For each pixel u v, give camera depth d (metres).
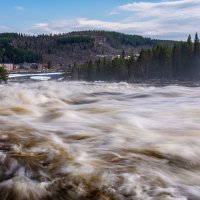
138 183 4.91
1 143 6.25
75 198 4.59
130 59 143.62
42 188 4.72
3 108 10.48
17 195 4.59
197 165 5.90
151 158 6.05
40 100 13.86
